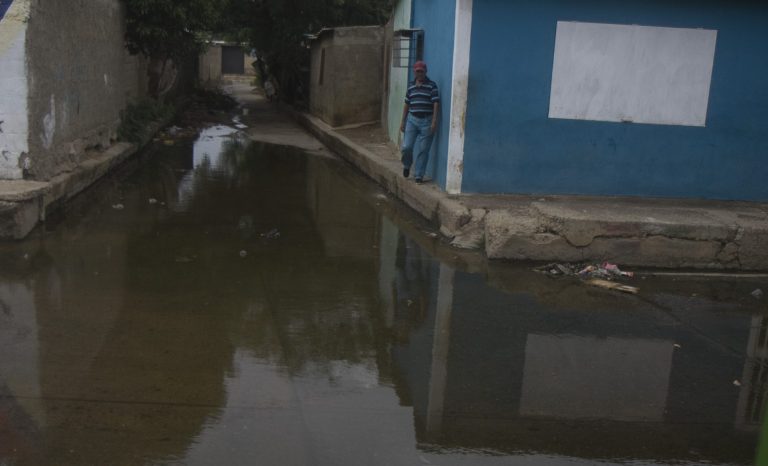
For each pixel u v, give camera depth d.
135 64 16.19
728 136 8.96
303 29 23.19
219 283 6.43
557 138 8.95
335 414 4.12
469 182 9.06
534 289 6.66
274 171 13.16
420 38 11.76
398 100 13.92
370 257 7.58
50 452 3.56
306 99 24.91
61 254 7.04
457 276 6.98
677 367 4.98
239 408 4.11
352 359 4.92
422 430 3.97
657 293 6.68
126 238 7.79
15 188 7.69
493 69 8.76
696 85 8.83
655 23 8.67
